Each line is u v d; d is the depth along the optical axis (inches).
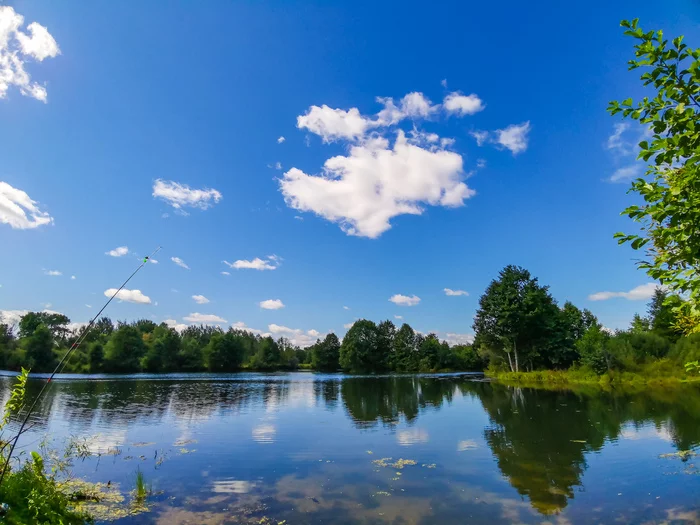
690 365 205.5
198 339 4512.8
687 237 168.2
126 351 3048.7
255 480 432.8
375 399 1207.6
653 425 682.2
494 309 2003.0
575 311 2551.7
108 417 824.3
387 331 4242.1
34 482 308.8
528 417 815.7
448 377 2605.8
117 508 353.4
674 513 333.4
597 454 521.3
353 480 433.1
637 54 168.9
